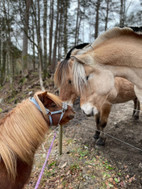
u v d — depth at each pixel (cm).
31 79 862
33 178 254
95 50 183
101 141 304
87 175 238
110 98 268
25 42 1061
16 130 139
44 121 152
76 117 458
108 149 299
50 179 246
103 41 187
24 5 531
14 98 730
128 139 327
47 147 336
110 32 180
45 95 155
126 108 491
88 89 185
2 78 1201
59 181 238
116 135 346
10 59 913
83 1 1066
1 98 802
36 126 145
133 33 173
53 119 162
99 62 177
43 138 156
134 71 176
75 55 183
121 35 179
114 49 173
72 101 213
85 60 173
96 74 180
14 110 150
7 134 139
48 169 268
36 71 961
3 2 664
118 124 394
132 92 302
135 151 287
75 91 199
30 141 143
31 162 161
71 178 239
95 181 226
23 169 153
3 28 877
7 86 981
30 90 718
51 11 1134
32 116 145
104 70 179
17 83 927
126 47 171
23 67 1095
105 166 254
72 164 267
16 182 150
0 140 137
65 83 200
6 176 137
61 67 200
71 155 292
